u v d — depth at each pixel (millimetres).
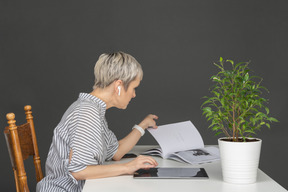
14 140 1483
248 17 3471
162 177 1311
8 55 3434
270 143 3469
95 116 1423
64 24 3449
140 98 3500
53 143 1537
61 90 3461
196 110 3498
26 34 3439
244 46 3475
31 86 3451
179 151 1712
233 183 1231
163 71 3494
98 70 1524
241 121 1220
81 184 1466
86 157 1352
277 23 3457
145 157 1404
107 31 3463
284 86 3469
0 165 3408
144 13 3469
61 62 3461
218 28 3473
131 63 1515
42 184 1491
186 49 3484
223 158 1244
